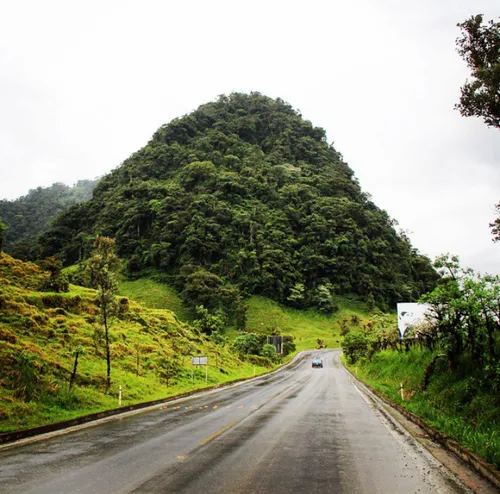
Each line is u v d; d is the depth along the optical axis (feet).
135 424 39.45
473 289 44.96
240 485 19.77
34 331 69.97
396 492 19.12
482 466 22.35
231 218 488.02
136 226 481.05
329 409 51.70
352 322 388.78
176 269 431.02
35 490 19.03
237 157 615.98
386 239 547.49
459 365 47.19
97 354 72.64
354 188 618.03
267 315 386.32
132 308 124.36
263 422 40.19
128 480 20.54
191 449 27.78
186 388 75.77
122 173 599.16
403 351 91.97
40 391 45.39
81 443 30.32
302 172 627.87
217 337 176.96
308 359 234.58
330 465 23.88
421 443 31.01
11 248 525.34
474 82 30.19
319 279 458.09
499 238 31.63
